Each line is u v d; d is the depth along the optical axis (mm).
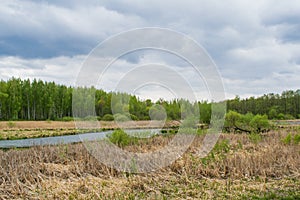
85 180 6422
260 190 5891
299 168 7488
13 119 38906
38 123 30375
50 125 28672
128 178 6801
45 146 9945
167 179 6742
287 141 10398
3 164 7586
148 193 5852
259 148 9898
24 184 6195
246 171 7176
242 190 5953
